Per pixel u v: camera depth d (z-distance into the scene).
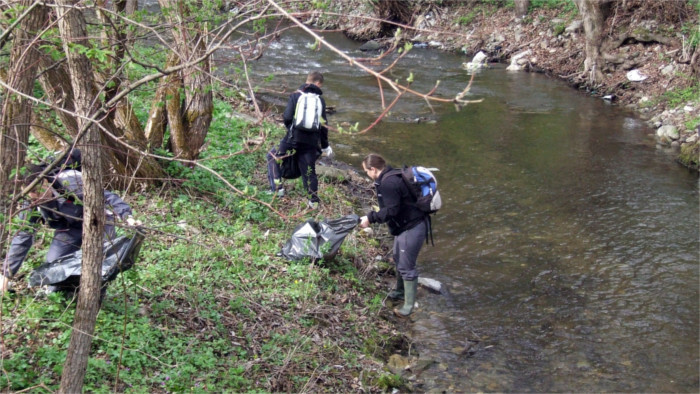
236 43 4.16
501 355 6.07
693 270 7.65
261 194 8.31
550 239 8.46
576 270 7.66
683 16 17.02
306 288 6.43
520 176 10.81
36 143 7.79
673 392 5.54
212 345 5.30
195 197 7.79
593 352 6.11
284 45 20.56
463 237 8.52
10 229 3.87
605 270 7.66
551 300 7.01
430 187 6.48
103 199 3.59
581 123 14.03
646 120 14.32
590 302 6.96
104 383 4.49
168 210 7.26
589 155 11.95
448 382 5.66
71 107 5.84
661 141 12.84
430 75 18.12
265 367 5.26
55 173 4.80
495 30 21.39
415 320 6.66
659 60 16.33
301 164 8.23
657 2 17.11
